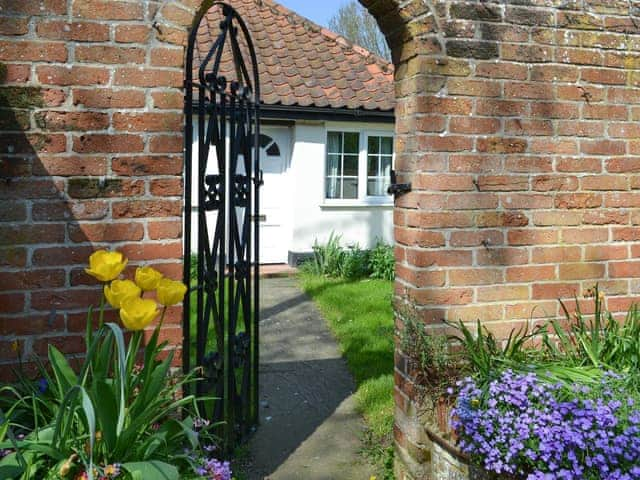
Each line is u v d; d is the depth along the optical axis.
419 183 2.74
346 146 9.44
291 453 3.40
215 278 3.05
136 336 2.03
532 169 2.88
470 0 2.75
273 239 9.31
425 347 2.71
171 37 2.39
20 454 1.71
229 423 3.21
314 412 4.01
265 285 8.07
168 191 2.42
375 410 3.92
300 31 10.12
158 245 2.42
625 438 2.10
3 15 2.23
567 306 2.97
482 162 2.81
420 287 2.77
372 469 3.22
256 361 3.65
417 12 2.69
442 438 2.60
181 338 2.49
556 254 2.95
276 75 8.75
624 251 3.04
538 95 2.87
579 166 2.95
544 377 2.50
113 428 1.87
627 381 2.44
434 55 2.71
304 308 6.84
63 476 1.74
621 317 3.06
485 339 2.80
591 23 2.92
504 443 2.26
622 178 3.02
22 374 2.21
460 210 2.79
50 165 2.30
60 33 2.28
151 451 1.95
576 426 2.19
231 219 3.18
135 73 2.36
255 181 3.51
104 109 2.34
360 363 4.88
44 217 2.31
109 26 2.33
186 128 2.62
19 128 2.26
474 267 2.83
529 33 2.84
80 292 2.36
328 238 9.33
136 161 2.38
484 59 2.78
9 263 2.28
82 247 2.35
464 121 2.77
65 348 2.35
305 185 9.10
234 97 3.16
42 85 2.28
